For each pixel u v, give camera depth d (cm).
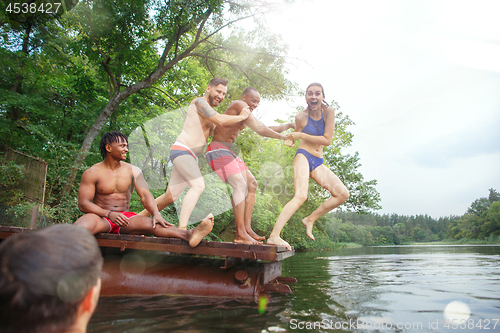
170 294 259
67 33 1030
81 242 59
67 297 54
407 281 388
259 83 1123
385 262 782
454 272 493
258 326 172
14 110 939
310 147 327
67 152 750
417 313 207
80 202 282
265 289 299
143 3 879
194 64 1293
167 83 1241
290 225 1797
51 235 57
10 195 703
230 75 1193
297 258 1046
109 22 877
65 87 1084
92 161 873
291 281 389
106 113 901
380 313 206
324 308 221
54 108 1013
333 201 322
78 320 58
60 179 730
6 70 870
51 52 895
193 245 252
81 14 867
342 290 312
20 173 703
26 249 54
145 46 995
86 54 964
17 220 686
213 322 179
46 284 53
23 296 52
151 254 313
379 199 1919
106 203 298
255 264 308
